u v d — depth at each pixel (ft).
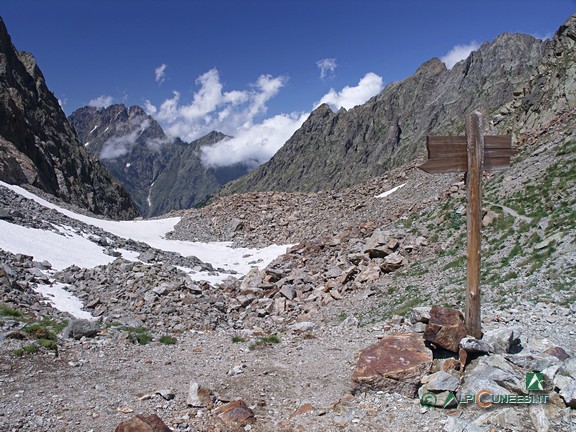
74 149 362.12
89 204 323.57
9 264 91.15
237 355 51.16
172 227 193.57
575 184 83.35
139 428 29.09
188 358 50.83
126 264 107.86
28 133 278.87
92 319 77.66
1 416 32.65
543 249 68.64
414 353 35.53
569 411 28.22
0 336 49.29
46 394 37.35
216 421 32.58
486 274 70.33
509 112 201.26
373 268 97.19
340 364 43.21
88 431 31.35
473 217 37.55
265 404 36.32
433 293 72.33
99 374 43.55
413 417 30.73
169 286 94.48
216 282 118.83
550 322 44.32
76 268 101.86
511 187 100.83
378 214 157.07
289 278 110.52
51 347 49.21
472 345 35.47
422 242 101.30
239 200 212.02
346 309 83.51
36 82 366.22
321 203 192.54
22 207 138.10
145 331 67.97
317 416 32.96
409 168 202.69
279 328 78.64
